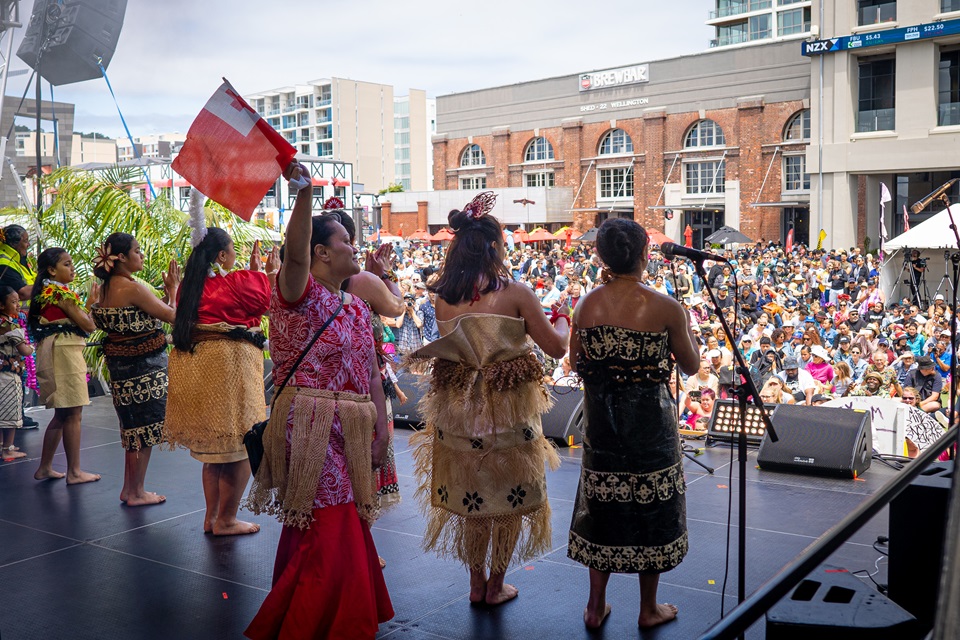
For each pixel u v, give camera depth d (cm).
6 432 641
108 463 625
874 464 615
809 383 890
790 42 3962
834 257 2525
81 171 931
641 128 4522
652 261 2234
